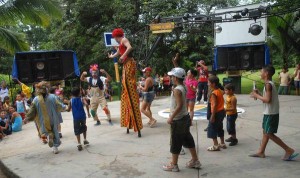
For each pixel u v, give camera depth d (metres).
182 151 6.10
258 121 8.64
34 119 7.26
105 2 20.67
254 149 6.25
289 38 18.58
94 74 8.80
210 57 21.58
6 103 10.98
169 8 19.53
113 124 9.00
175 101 5.04
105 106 8.89
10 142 8.41
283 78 15.34
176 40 20.59
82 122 6.84
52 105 6.70
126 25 20.06
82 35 22.34
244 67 15.19
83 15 21.31
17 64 11.94
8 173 6.09
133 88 7.45
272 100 5.42
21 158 6.67
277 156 5.80
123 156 6.26
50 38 23.08
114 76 22.98
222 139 6.34
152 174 5.27
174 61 8.29
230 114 6.48
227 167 5.38
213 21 12.32
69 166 5.91
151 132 7.90
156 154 6.26
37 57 12.12
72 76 12.74
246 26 14.87
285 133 7.36
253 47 15.01
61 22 22.61
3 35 13.11
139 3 20.62
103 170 5.60
